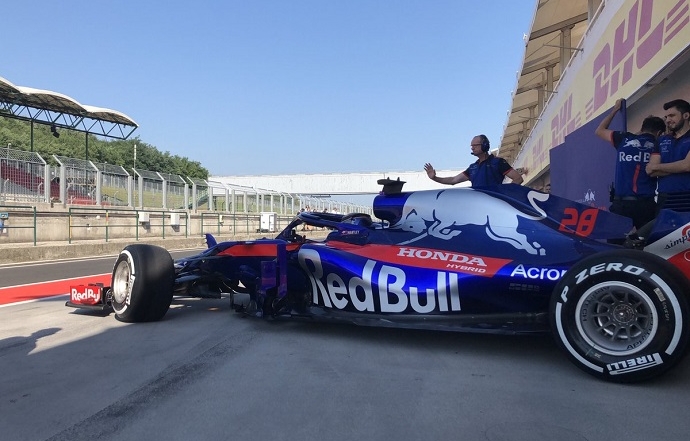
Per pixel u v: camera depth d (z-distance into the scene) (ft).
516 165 81.20
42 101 86.33
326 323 16.63
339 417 8.95
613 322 10.32
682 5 15.53
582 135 26.96
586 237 12.28
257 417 9.00
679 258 10.92
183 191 92.84
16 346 13.99
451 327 12.57
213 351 13.35
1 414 9.27
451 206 14.16
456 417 8.86
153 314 16.78
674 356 9.53
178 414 9.18
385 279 13.56
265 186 197.88
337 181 192.24
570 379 10.70
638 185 15.88
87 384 10.82
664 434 8.05
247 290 19.66
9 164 59.16
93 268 40.63
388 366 11.87
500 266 12.22
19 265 43.83
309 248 15.25
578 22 40.09
